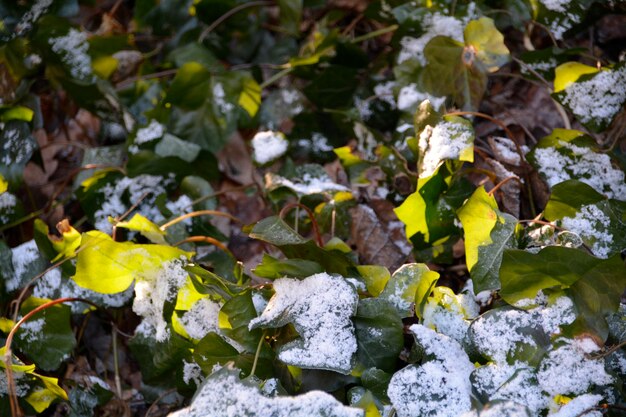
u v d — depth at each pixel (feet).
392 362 2.76
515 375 2.67
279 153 3.25
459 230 3.00
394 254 3.15
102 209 3.29
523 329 2.70
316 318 2.73
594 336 2.69
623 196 2.94
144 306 2.92
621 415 2.68
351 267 2.84
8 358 2.80
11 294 3.13
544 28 3.32
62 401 2.94
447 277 3.13
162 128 3.36
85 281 2.87
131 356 3.18
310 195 3.16
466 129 2.90
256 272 2.79
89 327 3.21
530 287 2.72
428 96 3.22
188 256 2.87
